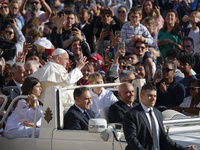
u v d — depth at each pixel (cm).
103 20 4012
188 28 4300
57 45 3688
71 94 2739
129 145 1698
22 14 4853
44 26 4412
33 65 2933
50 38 4094
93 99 2645
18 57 3362
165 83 3073
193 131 2178
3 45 3584
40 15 4866
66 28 3938
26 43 3394
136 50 3778
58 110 2081
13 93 2709
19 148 2202
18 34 3969
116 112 2219
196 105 2947
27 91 2319
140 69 3350
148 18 4134
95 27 4100
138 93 2539
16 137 2220
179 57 3256
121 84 2289
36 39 3922
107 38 3984
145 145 1727
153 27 4131
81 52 3625
